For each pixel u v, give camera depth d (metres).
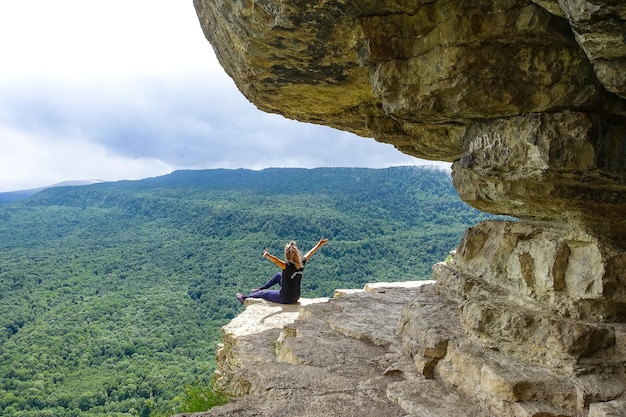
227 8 5.64
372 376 6.20
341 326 7.94
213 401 6.54
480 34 4.55
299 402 5.43
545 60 4.55
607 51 3.63
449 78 4.81
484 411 4.90
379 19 4.95
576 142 4.48
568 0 3.35
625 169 4.64
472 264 6.88
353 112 7.81
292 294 11.27
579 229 5.18
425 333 6.16
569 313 5.16
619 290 4.98
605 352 4.85
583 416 4.42
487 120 5.27
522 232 5.92
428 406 5.05
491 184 5.61
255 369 6.56
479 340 5.58
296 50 5.79
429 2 4.66
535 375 4.80
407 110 5.37
